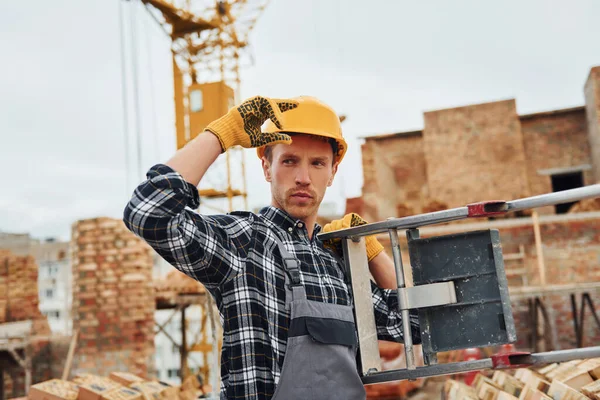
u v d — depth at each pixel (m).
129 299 14.06
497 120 22.11
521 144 21.88
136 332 13.92
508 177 21.70
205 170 2.00
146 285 14.30
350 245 2.34
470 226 16.52
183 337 17.28
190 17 26.77
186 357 17.20
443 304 2.11
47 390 5.71
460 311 2.11
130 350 13.82
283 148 2.20
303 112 2.24
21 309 16.44
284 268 2.09
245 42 27.69
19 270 16.72
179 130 25.38
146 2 25.91
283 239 2.17
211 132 2.01
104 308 14.06
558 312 15.09
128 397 5.44
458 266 2.12
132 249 14.27
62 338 15.07
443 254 2.15
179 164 1.95
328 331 2.05
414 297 2.14
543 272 15.37
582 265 16.00
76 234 14.56
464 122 22.33
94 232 14.39
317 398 1.99
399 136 23.44
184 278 16.58
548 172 22.12
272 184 2.25
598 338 14.80
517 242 16.30
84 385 5.71
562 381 3.00
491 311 2.06
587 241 16.12
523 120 22.64
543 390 3.09
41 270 48.88
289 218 2.21
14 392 15.35
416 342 2.41
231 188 25.47
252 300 2.02
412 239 2.19
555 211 21.12
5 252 16.70
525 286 14.50
